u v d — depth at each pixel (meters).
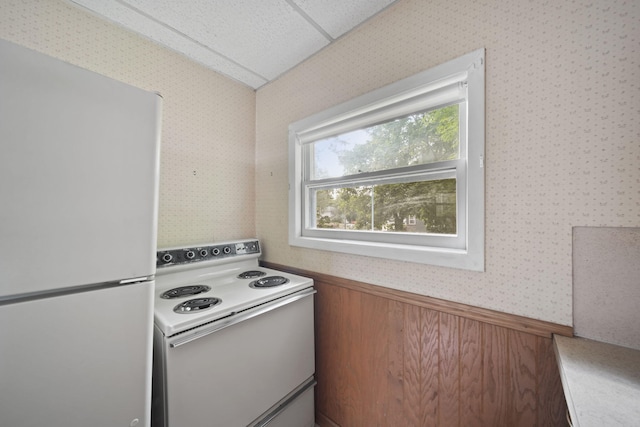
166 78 1.55
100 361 0.71
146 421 0.80
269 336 1.22
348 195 1.57
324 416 1.55
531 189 0.89
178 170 1.61
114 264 0.73
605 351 0.73
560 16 0.83
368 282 1.36
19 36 1.11
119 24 1.36
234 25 1.36
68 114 0.65
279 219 1.86
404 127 1.32
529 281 0.90
